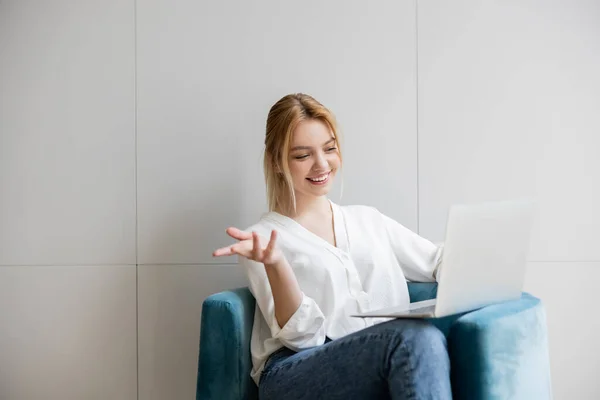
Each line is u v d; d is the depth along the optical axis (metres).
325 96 2.26
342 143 2.26
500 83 2.26
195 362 2.27
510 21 2.26
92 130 2.27
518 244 1.52
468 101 2.26
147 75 2.27
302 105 1.85
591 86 2.27
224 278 2.26
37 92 2.27
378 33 2.26
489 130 2.26
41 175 2.28
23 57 2.27
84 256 2.28
